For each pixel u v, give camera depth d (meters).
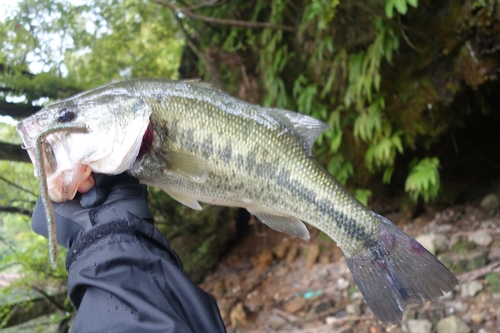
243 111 0.43
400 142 1.13
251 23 1.25
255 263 1.55
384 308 0.44
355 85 1.11
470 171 1.32
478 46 0.93
